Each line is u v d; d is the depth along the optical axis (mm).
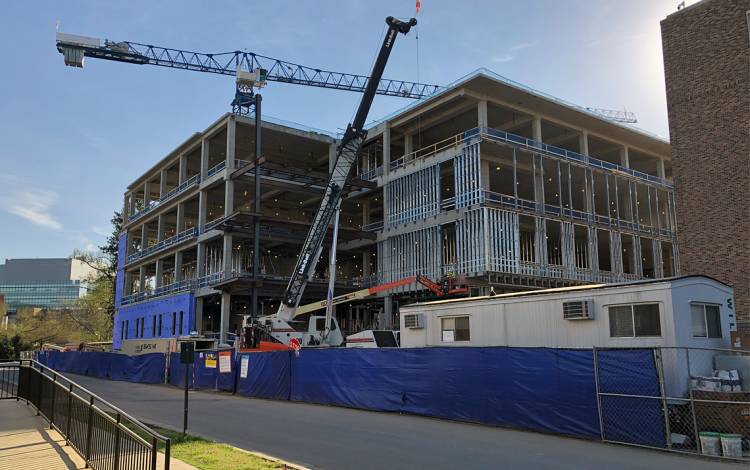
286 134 55375
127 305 72188
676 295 15648
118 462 8703
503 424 15008
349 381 19953
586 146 51219
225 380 27344
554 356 14195
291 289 36594
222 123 54312
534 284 42531
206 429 15180
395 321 49844
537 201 44844
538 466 10625
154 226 76250
